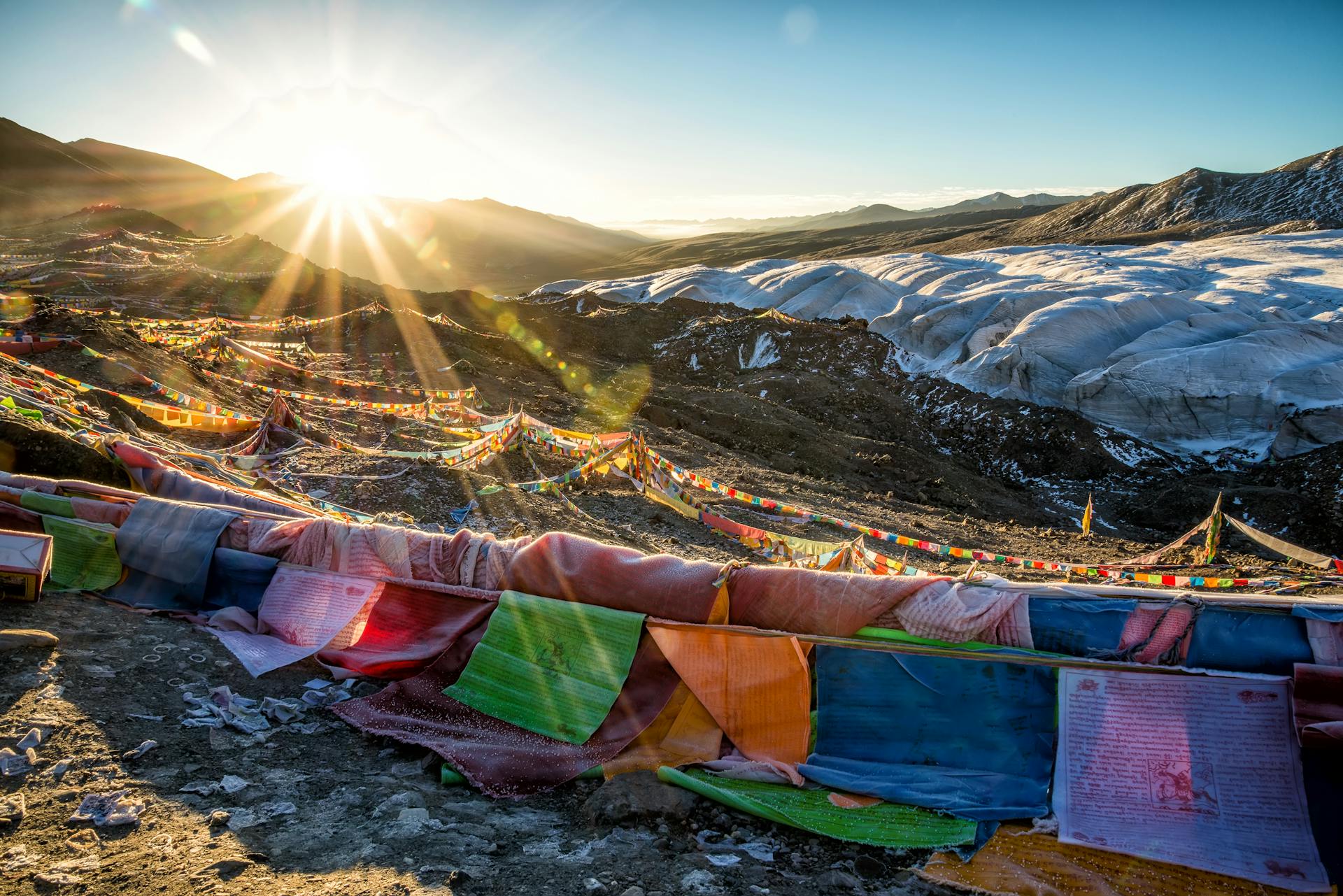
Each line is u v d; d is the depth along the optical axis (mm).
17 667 4922
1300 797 3963
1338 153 129375
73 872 3418
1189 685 4242
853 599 4785
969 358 50688
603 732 4891
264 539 6410
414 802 4207
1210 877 3850
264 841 3809
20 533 5906
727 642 4844
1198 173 142000
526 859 3863
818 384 43906
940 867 3941
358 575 6035
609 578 5238
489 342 38688
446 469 14102
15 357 16406
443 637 5594
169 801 4016
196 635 5918
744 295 72375
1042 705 4480
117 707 4770
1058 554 19719
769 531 16266
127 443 8602
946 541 19266
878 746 4645
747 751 4730
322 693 5387
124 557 6551
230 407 18266
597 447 17047
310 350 32438
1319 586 10016
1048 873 3889
